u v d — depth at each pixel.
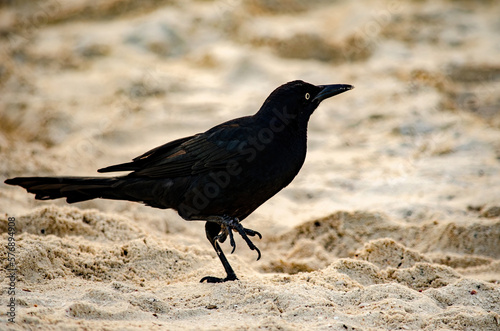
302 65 20.72
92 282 8.49
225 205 8.66
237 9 23.02
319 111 17.59
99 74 19.97
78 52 21.16
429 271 8.91
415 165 14.57
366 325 7.06
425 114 17.11
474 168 14.15
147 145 15.98
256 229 12.12
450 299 7.91
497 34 22.28
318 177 14.26
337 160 15.05
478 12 23.75
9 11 24.30
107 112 17.61
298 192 13.63
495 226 10.97
